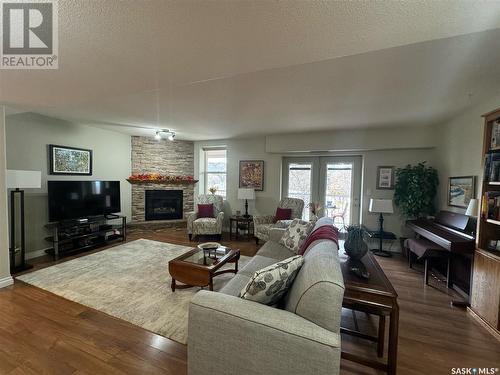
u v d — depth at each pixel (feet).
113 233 15.55
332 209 16.69
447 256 9.60
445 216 11.24
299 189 17.52
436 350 6.07
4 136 9.05
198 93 8.80
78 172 14.49
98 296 8.32
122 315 7.23
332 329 3.82
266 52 4.68
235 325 4.05
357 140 14.80
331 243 6.18
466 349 6.12
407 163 14.39
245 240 16.30
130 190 18.08
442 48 5.61
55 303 7.86
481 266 7.32
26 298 8.15
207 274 7.84
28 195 12.23
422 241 11.10
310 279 4.23
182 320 7.02
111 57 4.94
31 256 12.34
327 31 3.94
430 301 8.55
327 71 6.89
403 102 9.53
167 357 5.62
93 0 3.26
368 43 4.35
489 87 7.95
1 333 6.37
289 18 3.60
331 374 3.55
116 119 13.05
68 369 5.23
